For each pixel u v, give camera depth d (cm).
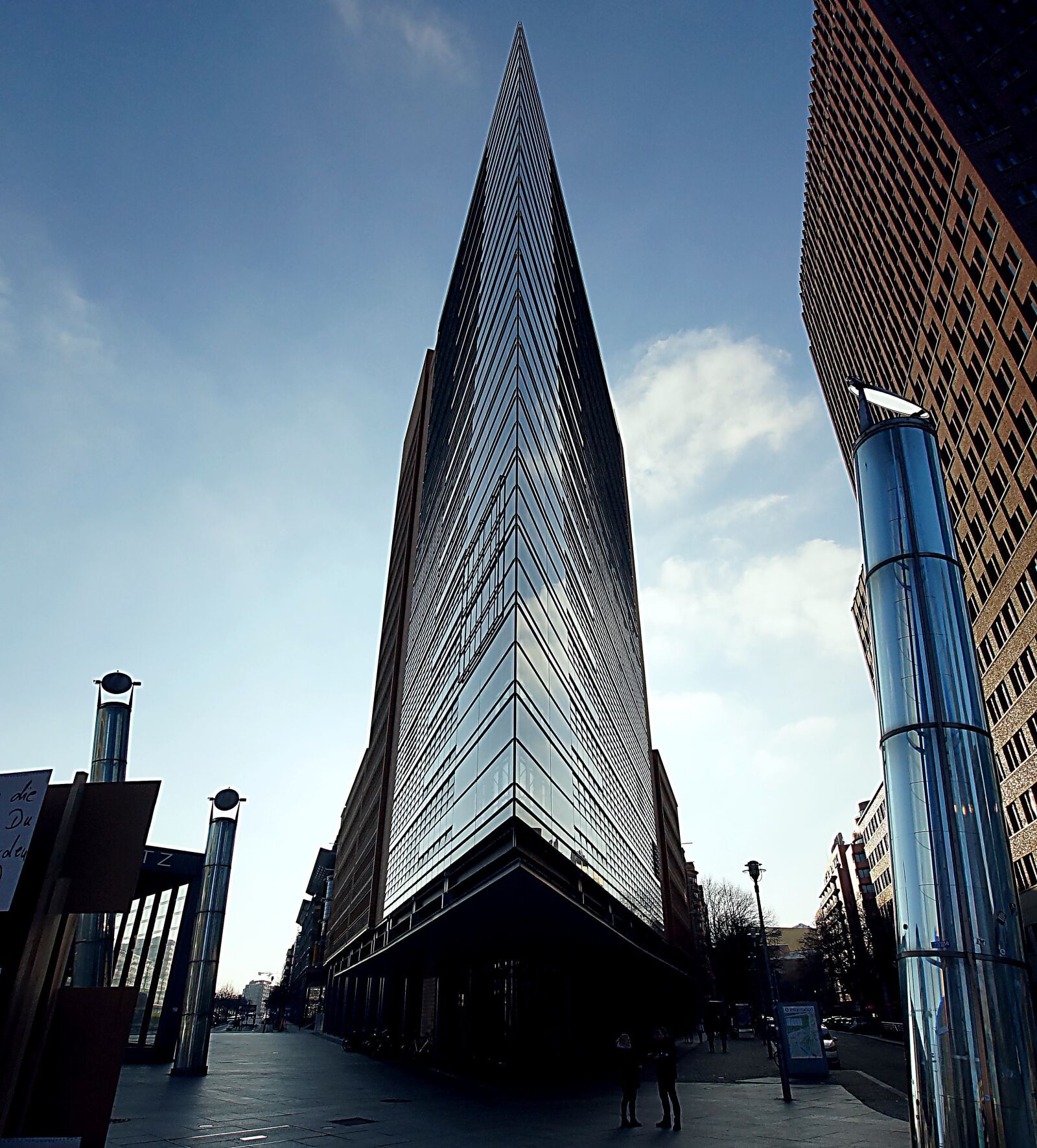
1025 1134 740
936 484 1079
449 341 5544
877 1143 1459
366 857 7100
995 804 898
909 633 982
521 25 4900
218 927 3272
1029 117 4691
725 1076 3300
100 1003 810
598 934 3128
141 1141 1440
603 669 4728
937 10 5291
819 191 7400
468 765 2928
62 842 847
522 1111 2003
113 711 2233
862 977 10538
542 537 2916
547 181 4656
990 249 4597
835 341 7706
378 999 6272
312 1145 1427
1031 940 4647
